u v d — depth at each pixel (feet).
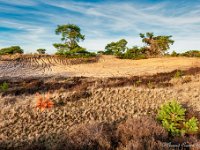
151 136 18.93
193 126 22.21
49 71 141.18
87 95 46.29
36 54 222.07
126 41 253.65
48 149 20.52
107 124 27.04
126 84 58.90
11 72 133.90
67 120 32.89
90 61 201.57
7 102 43.83
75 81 71.97
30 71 141.59
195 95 43.91
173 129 21.98
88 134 19.94
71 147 18.45
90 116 33.96
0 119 33.83
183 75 72.18
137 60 193.67
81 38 250.78
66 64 188.85
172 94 45.44
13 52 251.39
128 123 21.72
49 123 31.58
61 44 236.43
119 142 18.06
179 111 24.41
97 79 75.15
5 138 26.53
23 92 53.26
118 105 39.60
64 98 43.73
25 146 22.66
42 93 51.49
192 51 227.81
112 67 156.15
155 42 251.39
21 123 32.17
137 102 41.57
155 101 41.47
